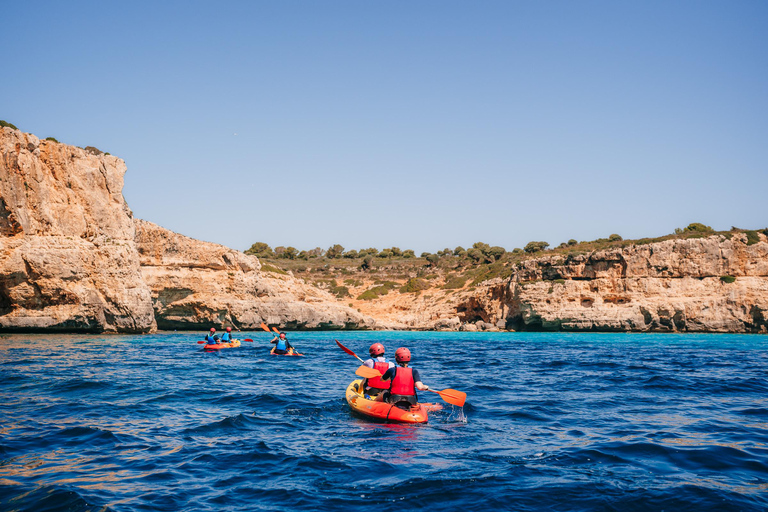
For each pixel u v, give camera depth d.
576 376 14.45
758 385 12.43
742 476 5.20
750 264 49.38
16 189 31.22
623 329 50.06
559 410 9.00
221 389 11.34
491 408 9.20
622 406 9.41
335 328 56.59
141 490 4.79
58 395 10.23
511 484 4.93
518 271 57.72
